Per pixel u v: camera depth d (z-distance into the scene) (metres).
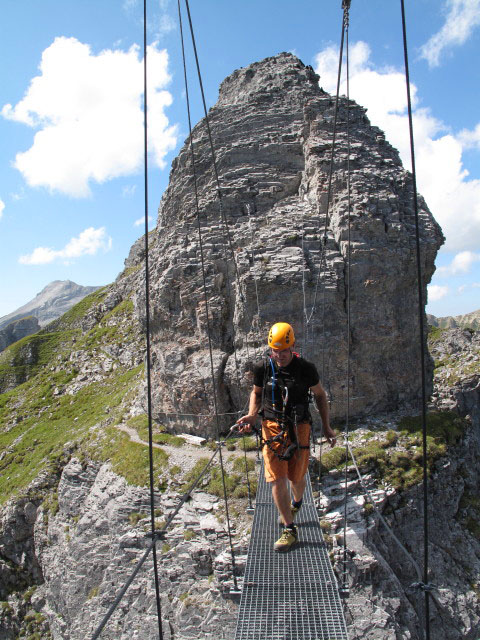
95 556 20.08
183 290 23.30
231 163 25.19
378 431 19.62
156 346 25.17
